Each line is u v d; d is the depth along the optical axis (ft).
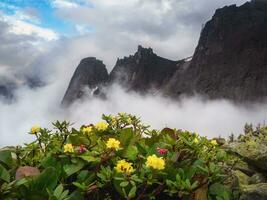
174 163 3.34
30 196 2.73
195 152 3.42
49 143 3.55
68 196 2.92
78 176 3.12
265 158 3.87
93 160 3.07
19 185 2.70
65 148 3.15
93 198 3.10
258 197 3.34
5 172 2.84
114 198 3.17
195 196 3.11
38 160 3.39
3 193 2.62
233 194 3.44
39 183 2.83
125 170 2.89
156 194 3.05
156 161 2.91
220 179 3.41
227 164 3.80
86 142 3.49
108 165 3.31
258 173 3.85
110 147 3.10
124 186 2.97
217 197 3.24
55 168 3.14
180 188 2.97
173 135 3.83
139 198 3.01
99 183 2.99
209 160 3.40
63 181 3.11
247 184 3.71
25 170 3.04
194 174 3.23
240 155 4.15
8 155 3.29
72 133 3.67
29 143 3.51
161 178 3.22
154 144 3.51
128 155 3.36
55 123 3.51
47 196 2.74
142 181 2.89
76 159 3.16
